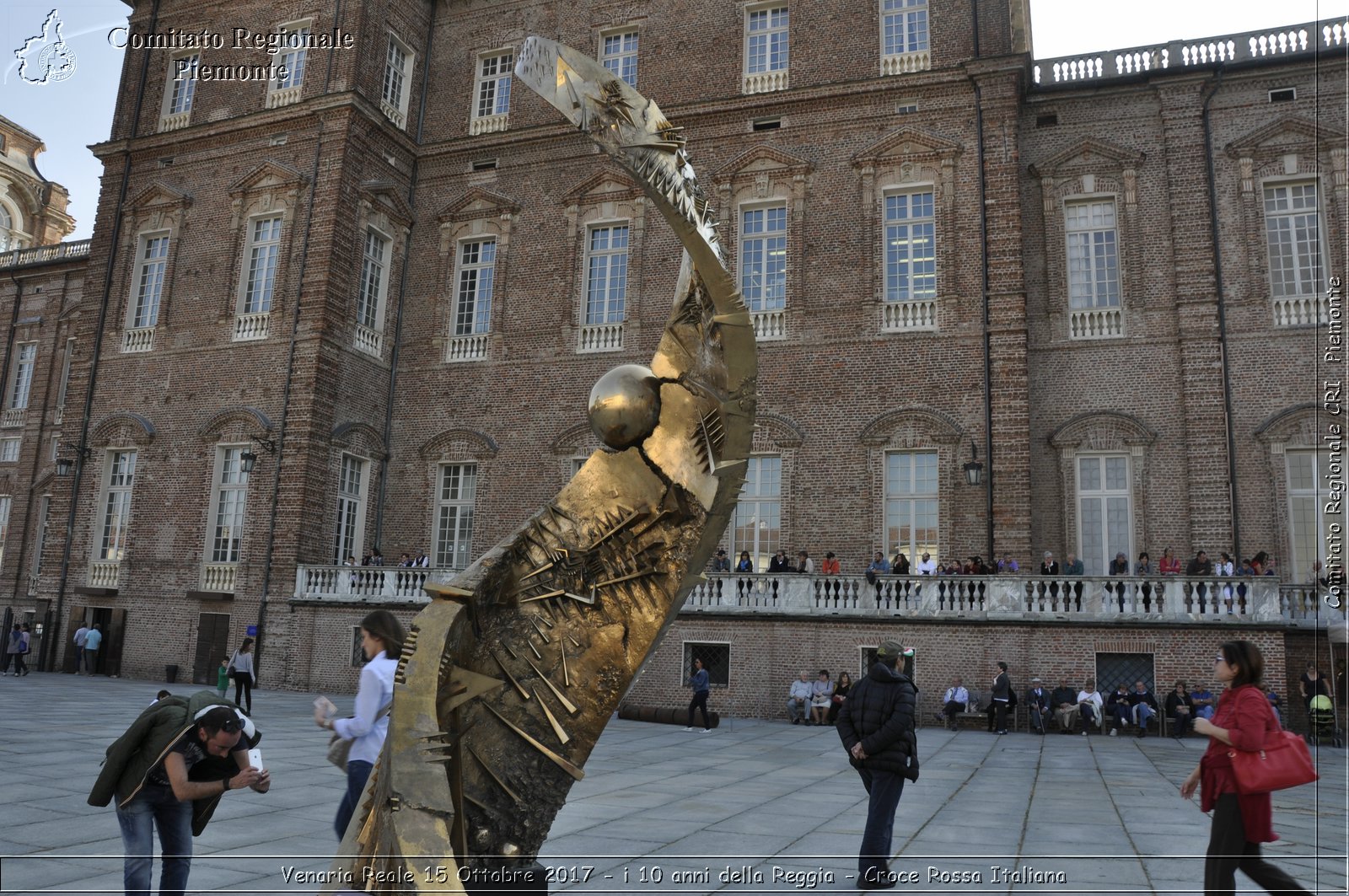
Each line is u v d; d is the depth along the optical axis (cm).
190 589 2986
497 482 3069
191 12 3538
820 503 2717
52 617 3200
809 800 1171
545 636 280
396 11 3362
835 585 2411
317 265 3028
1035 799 1198
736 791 1228
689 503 284
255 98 3350
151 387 3238
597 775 1344
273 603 2850
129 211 3409
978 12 2825
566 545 286
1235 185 2648
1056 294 2739
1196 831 981
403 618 2709
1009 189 2694
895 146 2823
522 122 3319
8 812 956
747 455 275
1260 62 2641
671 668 2500
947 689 2278
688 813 1060
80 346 3388
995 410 2605
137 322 3362
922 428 2661
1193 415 2566
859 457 2705
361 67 3184
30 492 4244
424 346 3247
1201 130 2689
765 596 2458
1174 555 2533
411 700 246
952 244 2725
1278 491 2483
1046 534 2641
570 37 3309
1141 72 2727
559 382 3061
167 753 538
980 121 2748
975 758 1684
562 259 3144
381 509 3166
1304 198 2617
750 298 2916
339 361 3039
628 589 287
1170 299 2655
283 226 3130
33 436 4297
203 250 3269
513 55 3397
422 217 3350
